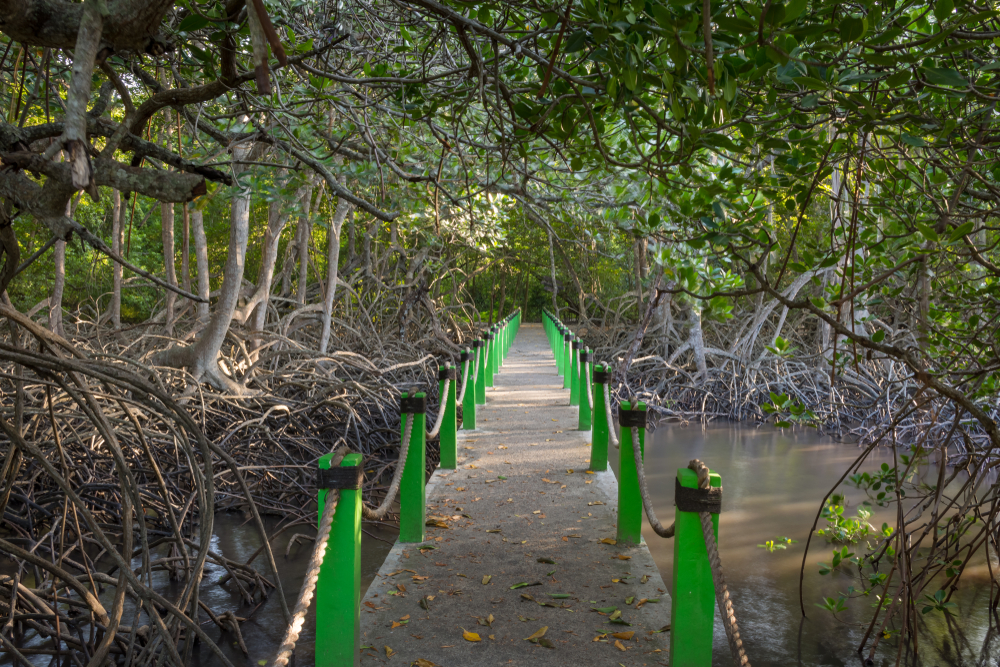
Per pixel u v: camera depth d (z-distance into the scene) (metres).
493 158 5.47
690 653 3.06
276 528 7.85
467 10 3.07
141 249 20.12
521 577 4.46
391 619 3.90
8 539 6.42
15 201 2.25
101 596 5.86
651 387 16.97
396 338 18.23
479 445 8.48
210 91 2.61
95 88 5.55
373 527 7.95
